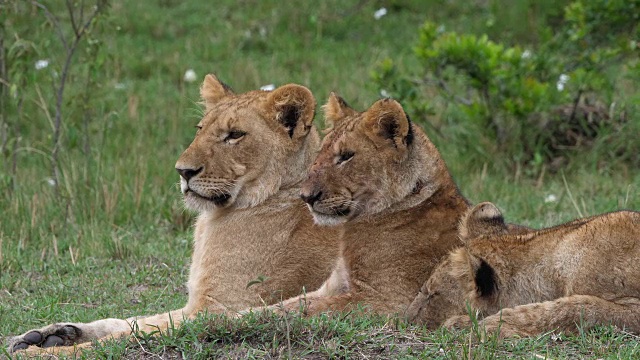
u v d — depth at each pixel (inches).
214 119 379.6
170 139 687.1
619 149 641.6
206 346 307.1
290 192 376.8
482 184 586.6
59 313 406.9
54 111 691.4
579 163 619.8
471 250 338.3
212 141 375.6
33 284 452.4
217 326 314.8
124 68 832.3
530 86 624.4
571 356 303.4
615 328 316.5
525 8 928.3
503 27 922.1
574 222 341.4
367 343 307.0
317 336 309.9
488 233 345.7
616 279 321.7
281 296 359.9
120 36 909.2
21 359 317.4
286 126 377.4
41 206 544.4
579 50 717.9
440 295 336.8
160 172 606.5
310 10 970.1
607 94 667.4
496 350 303.7
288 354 296.0
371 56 876.0
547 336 314.8
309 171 362.6
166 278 456.1
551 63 674.2
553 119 648.4
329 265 370.6
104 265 478.6
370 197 360.8
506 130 639.8
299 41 916.6
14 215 537.0
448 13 975.0
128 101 727.7
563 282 328.2
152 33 922.7
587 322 317.7
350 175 359.9
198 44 900.6
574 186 582.6
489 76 634.8
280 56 882.8
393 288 352.2
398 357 296.8
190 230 525.0
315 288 371.6
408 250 354.9
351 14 964.6
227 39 909.8
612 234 324.5
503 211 547.8
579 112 653.3
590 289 323.6
